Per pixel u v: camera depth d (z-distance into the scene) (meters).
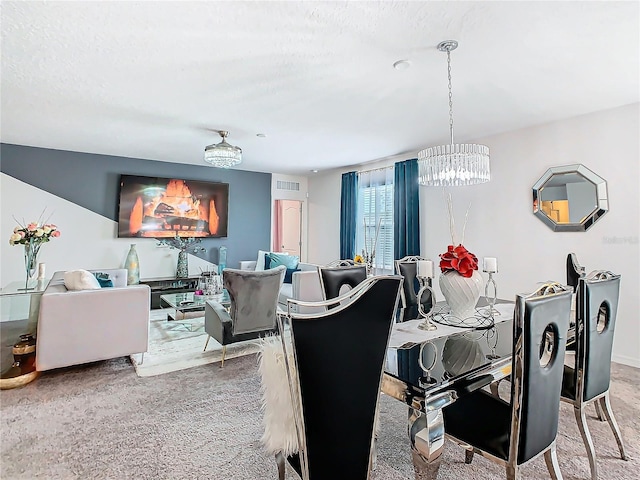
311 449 1.23
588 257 3.42
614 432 1.88
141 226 5.59
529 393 1.27
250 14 1.86
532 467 1.81
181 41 2.12
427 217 4.94
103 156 5.36
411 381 1.41
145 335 3.17
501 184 4.11
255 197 6.82
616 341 3.26
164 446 1.96
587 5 1.80
